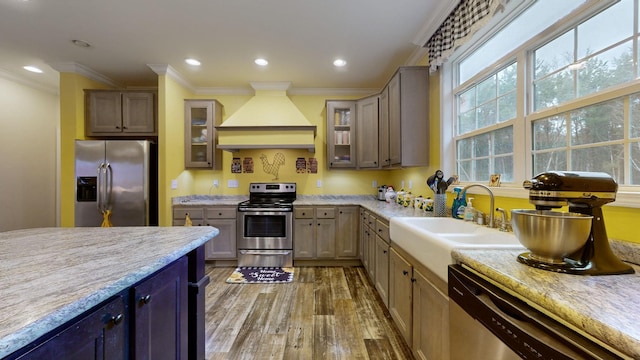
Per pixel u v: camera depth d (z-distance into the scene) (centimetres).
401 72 272
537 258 95
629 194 101
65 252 112
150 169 330
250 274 329
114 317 88
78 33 255
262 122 370
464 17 196
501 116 191
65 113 326
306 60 313
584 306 64
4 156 363
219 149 389
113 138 358
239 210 353
